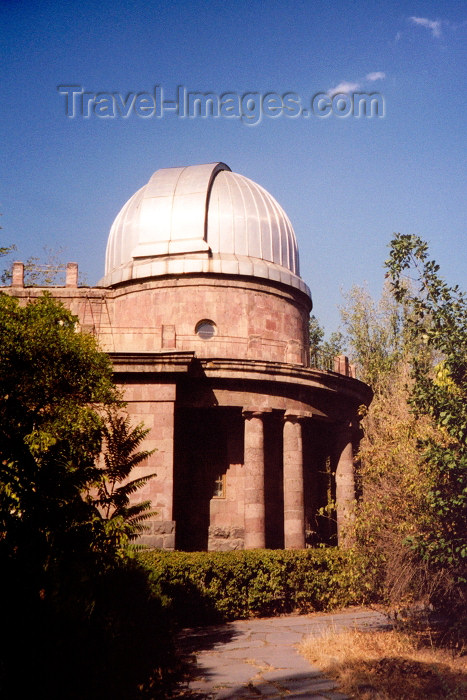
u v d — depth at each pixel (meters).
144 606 10.95
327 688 10.73
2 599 7.01
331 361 43.16
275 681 11.39
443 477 12.90
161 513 22.06
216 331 28.34
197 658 13.62
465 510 12.42
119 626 9.05
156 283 28.88
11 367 15.47
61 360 16.48
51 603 7.28
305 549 22.92
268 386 25.67
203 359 24.59
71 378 16.66
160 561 18.56
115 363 23.00
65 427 15.06
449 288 13.51
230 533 25.73
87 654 7.74
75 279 30.38
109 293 30.00
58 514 8.31
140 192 32.53
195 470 26.30
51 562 7.86
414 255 13.87
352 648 13.22
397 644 13.41
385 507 14.51
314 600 21.45
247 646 14.99
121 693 8.55
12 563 7.30
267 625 18.47
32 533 7.77
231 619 19.58
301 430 26.20
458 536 12.77
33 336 16.23
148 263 29.08
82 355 17.06
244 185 31.86
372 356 43.78
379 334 44.94
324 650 13.48
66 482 8.60
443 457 12.35
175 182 30.66
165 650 11.97
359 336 44.75
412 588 13.90
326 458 30.03
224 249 29.70
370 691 10.27
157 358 23.05
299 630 17.36
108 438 13.77
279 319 29.75
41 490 8.35
